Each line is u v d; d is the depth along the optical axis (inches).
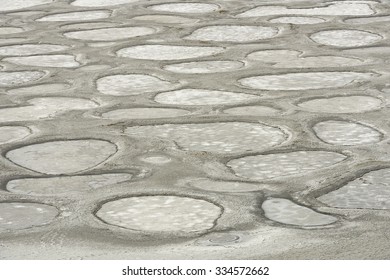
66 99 163.3
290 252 93.7
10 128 144.2
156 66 188.5
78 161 126.0
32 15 262.7
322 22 236.7
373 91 163.6
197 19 245.8
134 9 266.2
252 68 184.4
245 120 145.8
